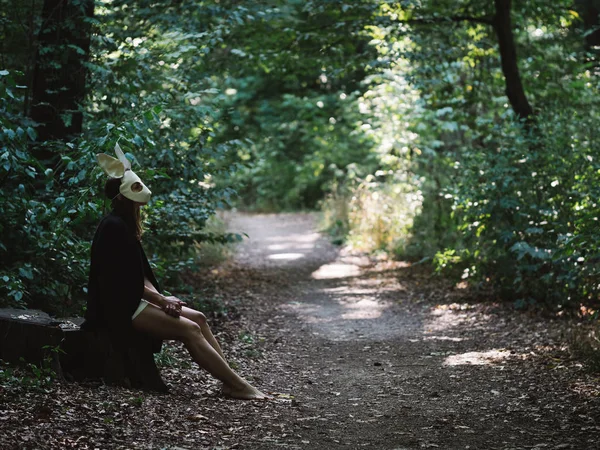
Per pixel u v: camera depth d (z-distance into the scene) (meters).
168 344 7.67
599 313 8.80
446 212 14.85
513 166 10.79
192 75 10.47
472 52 14.38
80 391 5.57
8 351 5.77
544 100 13.77
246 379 6.78
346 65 13.24
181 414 5.43
